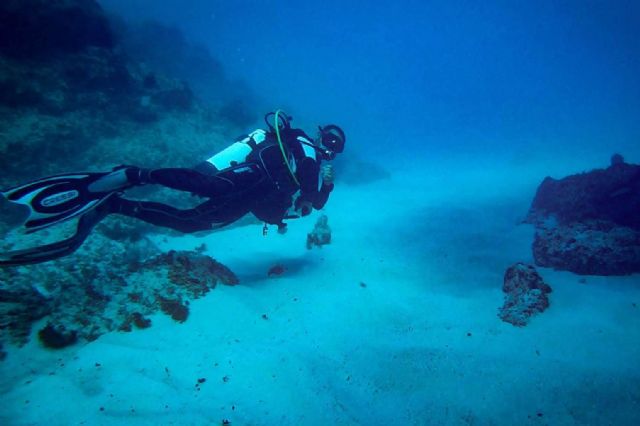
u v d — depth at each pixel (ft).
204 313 15.38
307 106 135.44
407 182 58.18
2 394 11.02
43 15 32.19
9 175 27.76
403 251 25.99
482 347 14.42
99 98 36.11
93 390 11.28
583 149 78.07
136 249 23.11
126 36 77.25
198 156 39.45
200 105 48.39
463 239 28.53
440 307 17.88
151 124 40.29
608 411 11.00
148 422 10.31
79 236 12.17
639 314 15.87
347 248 26.84
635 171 25.98
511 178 55.52
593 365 12.92
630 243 20.97
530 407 11.35
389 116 145.59
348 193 51.01
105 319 14.23
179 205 33.81
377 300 18.44
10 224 24.40
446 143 100.99
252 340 14.48
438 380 12.68
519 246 26.40
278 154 14.14
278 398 11.64
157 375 12.10
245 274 22.07
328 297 18.65
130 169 12.50
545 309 16.84
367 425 10.80
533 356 13.67
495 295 18.94
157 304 15.19
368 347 14.55
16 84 30.30
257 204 14.74
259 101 91.45
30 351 12.78
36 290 15.12
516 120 138.51
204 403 11.18
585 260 20.81
